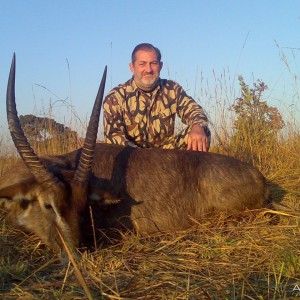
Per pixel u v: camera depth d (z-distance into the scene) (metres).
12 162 2.65
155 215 1.83
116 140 2.23
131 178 1.83
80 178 1.56
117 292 1.17
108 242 1.69
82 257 1.44
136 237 1.73
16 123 1.53
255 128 3.02
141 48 2.26
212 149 2.97
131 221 1.79
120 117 2.30
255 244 1.56
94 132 1.54
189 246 1.61
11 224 1.68
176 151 1.97
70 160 1.86
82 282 1.06
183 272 1.34
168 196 1.85
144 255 1.52
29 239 1.63
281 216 1.89
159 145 2.38
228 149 2.92
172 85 2.39
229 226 1.83
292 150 2.92
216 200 1.91
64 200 1.52
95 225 1.71
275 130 3.06
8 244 1.58
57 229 1.51
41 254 1.54
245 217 1.91
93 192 1.60
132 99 2.32
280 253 1.41
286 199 2.17
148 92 2.32
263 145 2.99
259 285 1.23
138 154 1.91
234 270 1.36
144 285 1.24
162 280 1.27
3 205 1.61
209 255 1.49
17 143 1.54
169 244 1.63
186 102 2.33
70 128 3.03
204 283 1.25
